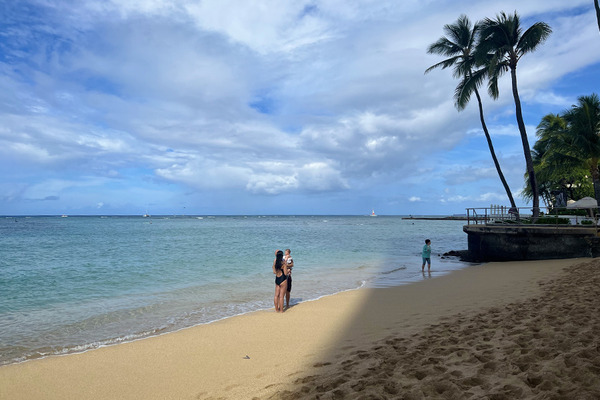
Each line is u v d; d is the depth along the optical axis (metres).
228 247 30.95
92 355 6.68
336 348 6.44
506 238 19.17
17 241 38.94
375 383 4.21
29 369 6.07
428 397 3.65
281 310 9.58
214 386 5.20
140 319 9.34
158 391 5.16
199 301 11.34
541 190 43.03
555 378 3.57
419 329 7.08
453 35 29.55
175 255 24.59
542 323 5.84
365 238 43.78
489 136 28.23
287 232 59.91
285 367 5.68
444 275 15.55
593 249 17.12
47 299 11.75
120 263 20.61
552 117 39.28
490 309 7.96
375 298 10.96
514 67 24.50
